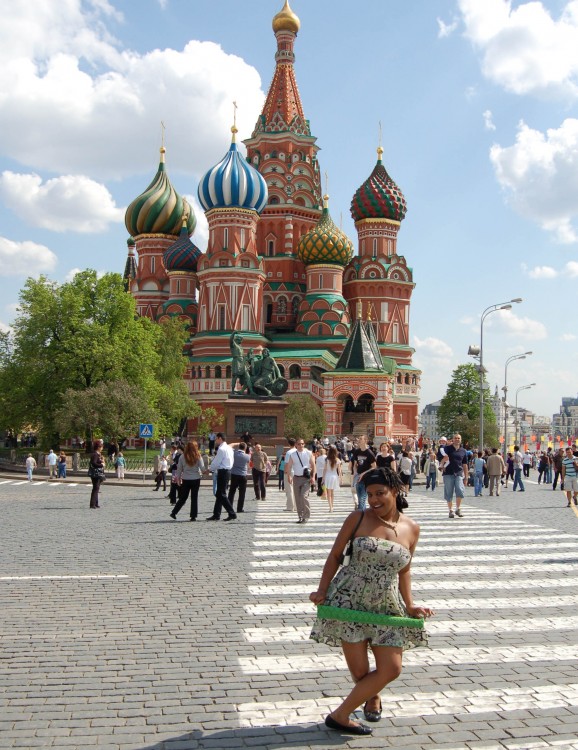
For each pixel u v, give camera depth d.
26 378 57.97
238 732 7.23
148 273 99.94
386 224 97.12
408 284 97.19
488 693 8.31
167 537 19.50
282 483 36.88
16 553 16.75
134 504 29.59
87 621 10.98
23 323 59.03
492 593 13.04
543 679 8.77
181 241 96.62
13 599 12.27
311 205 100.25
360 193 97.44
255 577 14.16
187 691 8.27
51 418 57.84
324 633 7.29
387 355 95.00
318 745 6.96
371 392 74.62
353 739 7.11
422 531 21.06
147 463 52.41
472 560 16.20
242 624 10.92
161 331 72.19
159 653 9.56
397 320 96.75
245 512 26.12
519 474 41.31
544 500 33.94
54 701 7.95
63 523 22.61
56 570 14.72
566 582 13.96
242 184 86.69
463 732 7.28
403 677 8.84
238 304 86.44
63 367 57.44
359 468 24.69
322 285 92.88
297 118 100.00
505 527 22.17
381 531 7.40
